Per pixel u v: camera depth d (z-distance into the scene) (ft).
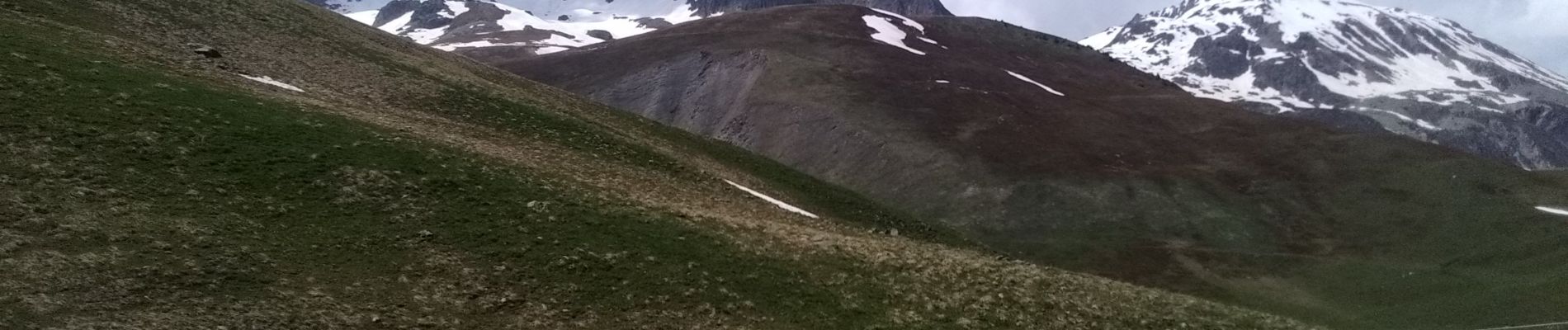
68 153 98.37
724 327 97.30
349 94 170.19
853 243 142.51
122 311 73.56
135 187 95.71
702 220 134.00
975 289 124.77
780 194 206.28
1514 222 261.44
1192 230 260.62
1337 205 289.12
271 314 78.54
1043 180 290.76
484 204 115.65
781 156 334.24
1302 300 208.85
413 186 115.14
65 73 120.47
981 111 380.17
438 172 122.52
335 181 110.73
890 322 107.04
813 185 237.45
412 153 127.75
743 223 141.28
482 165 131.95
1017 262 165.68
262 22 211.61
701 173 189.98
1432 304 201.67
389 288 89.04
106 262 79.82
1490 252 241.76
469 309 89.04
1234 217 271.08
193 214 93.56
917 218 244.63
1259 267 234.58
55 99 110.01
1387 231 265.75
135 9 181.68
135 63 140.15
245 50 181.68
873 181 301.84
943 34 629.10
